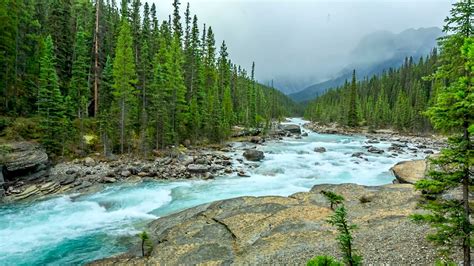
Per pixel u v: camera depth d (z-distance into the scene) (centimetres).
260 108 11625
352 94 11794
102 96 5053
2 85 3909
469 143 905
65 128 3850
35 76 4662
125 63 4506
